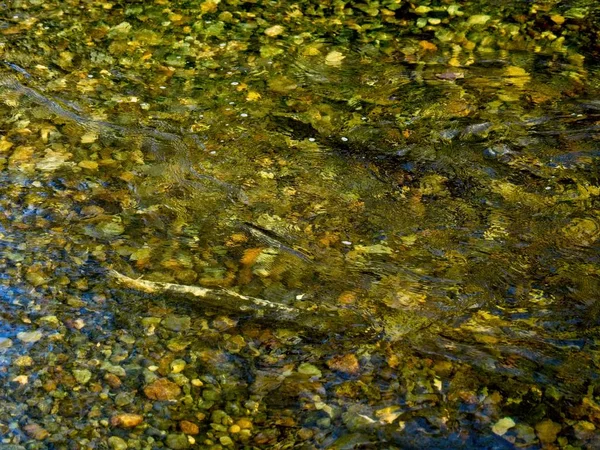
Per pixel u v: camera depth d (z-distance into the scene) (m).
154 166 4.54
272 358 3.89
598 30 5.30
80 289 4.07
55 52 5.11
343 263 4.18
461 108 4.83
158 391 3.80
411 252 4.22
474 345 3.93
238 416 3.75
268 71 5.04
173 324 3.97
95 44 5.18
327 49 5.19
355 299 4.07
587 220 4.32
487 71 5.05
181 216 4.34
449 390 3.81
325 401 3.79
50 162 4.52
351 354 3.90
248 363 3.88
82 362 3.86
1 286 4.06
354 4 5.51
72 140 4.63
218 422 3.74
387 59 5.13
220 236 4.27
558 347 3.92
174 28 5.30
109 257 4.18
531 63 5.09
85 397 3.78
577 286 4.09
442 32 5.30
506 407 3.77
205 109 4.82
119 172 4.50
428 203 4.40
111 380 3.82
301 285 4.11
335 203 4.40
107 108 4.80
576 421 3.74
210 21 5.35
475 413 3.76
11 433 3.68
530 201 4.40
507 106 4.84
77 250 4.19
